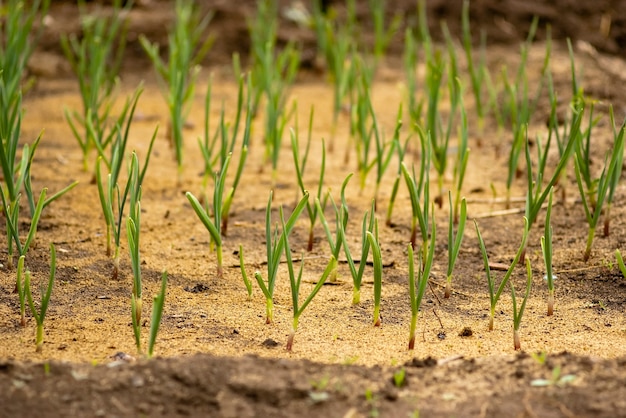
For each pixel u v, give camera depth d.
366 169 5.75
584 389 3.11
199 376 3.17
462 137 5.28
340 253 4.93
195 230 5.25
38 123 7.29
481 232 5.26
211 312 4.14
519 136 5.42
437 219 5.45
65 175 6.05
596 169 5.99
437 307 4.25
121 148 4.73
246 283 4.15
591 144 6.34
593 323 4.05
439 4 9.91
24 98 7.91
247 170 6.36
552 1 9.92
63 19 9.37
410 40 6.89
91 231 5.14
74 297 4.25
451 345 3.79
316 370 3.29
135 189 4.25
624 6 9.87
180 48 6.18
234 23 9.41
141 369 3.22
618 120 6.70
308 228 5.30
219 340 3.82
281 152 6.80
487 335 3.91
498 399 3.09
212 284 4.50
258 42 7.60
